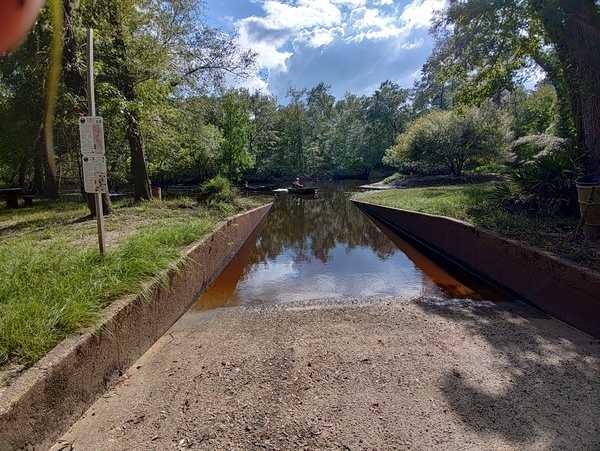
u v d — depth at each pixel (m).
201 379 2.97
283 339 3.74
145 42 9.80
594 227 4.97
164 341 3.78
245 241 9.97
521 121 26.59
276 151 39.66
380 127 42.53
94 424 2.41
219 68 12.41
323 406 2.58
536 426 2.35
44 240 5.91
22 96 10.33
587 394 2.67
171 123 12.37
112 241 5.56
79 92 7.46
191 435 2.30
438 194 13.21
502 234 5.77
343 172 43.25
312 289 5.83
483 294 5.36
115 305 3.10
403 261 7.67
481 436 2.26
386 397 2.67
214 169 24.97
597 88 6.52
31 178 20.38
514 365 3.10
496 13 9.25
